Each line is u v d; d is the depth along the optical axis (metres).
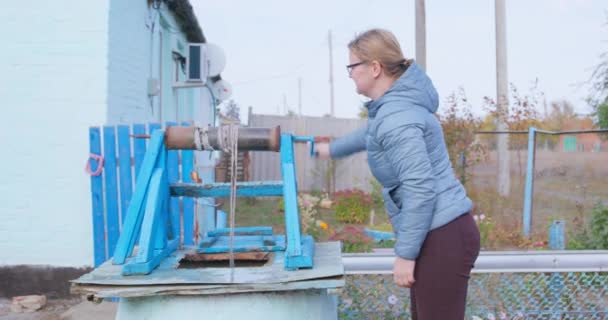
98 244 4.86
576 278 3.25
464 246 1.93
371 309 3.17
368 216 9.95
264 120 13.80
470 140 8.68
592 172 9.86
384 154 1.97
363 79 2.04
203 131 2.33
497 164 10.89
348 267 3.02
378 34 2.03
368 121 2.10
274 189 2.50
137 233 2.21
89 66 5.00
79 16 5.00
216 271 2.00
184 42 9.60
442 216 1.92
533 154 7.45
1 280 4.97
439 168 1.97
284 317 1.94
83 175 4.99
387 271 3.02
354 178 13.24
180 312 1.89
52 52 5.00
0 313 4.62
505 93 12.98
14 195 4.99
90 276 1.91
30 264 4.98
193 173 4.48
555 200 9.05
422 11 11.30
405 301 3.20
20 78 4.99
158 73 7.07
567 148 10.86
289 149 2.36
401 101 1.92
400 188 1.99
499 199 8.63
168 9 7.74
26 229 4.99
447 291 1.93
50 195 4.99
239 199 12.41
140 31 6.11
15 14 4.98
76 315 4.21
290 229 2.08
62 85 5.00
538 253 3.07
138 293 1.80
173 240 2.55
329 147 2.46
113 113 5.18
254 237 2.88
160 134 2.37
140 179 2.28
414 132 1.85
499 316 3.19
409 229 1.86
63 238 4.99
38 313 4.62
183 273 1.97
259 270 2.00
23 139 5.00
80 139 5.00
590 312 3.19
